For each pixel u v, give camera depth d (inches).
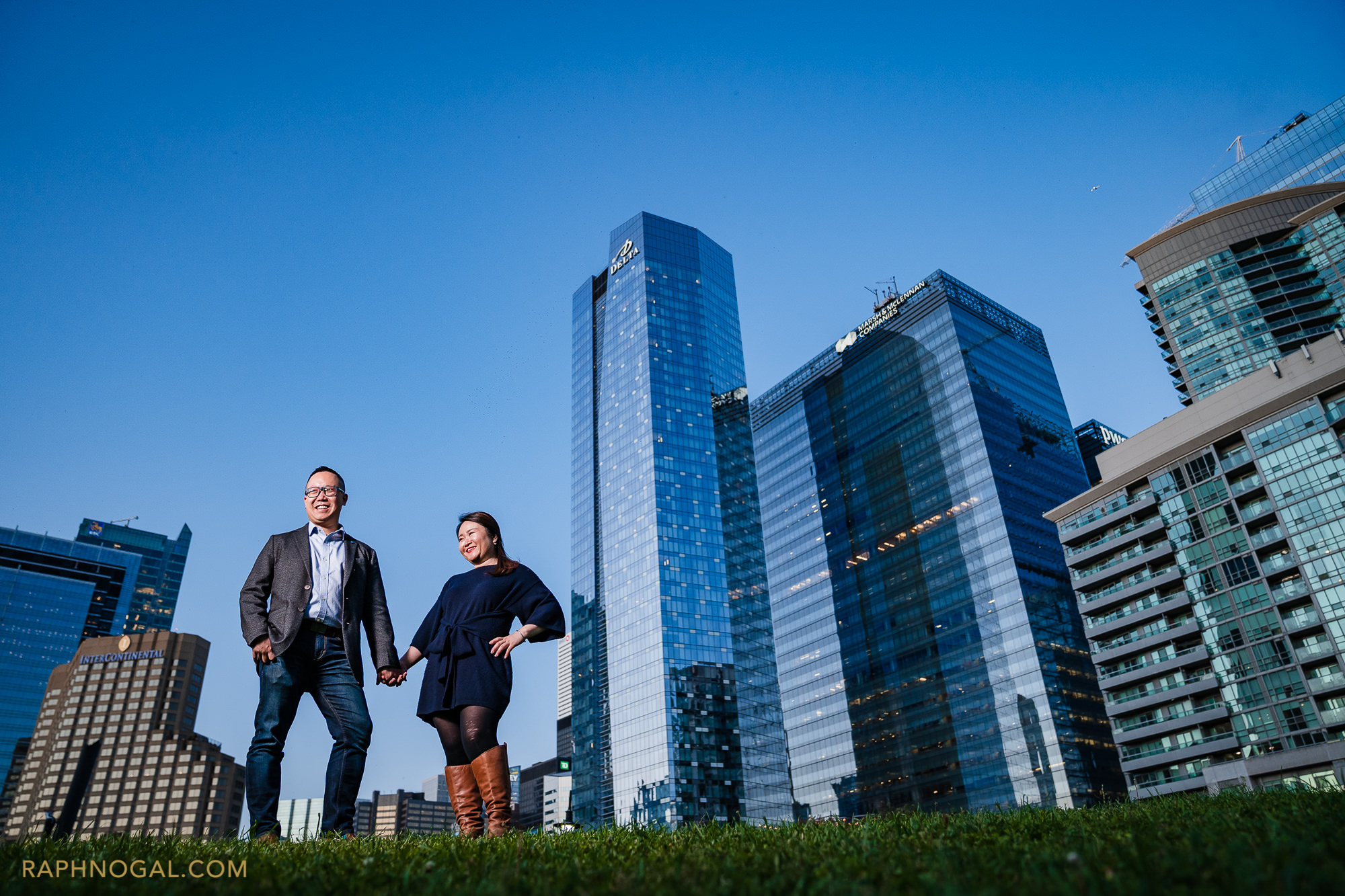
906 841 226.7
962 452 6476.4
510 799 333.1
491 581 368.2
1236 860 146.4
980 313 7204.7
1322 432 3700.8
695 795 6496.1
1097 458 4628.4
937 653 6141.7
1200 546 3986.2
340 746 350.0
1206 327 6510.8
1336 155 7322.8
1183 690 3855.8
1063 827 256.2
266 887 164.7
